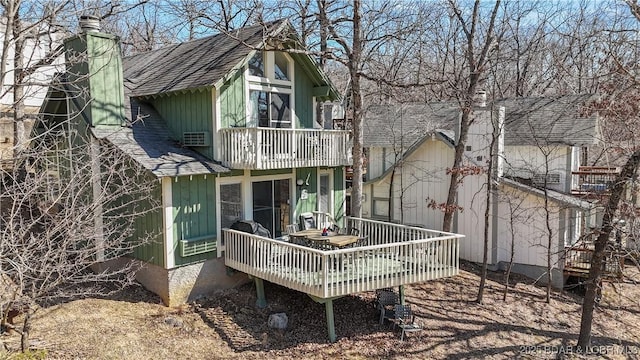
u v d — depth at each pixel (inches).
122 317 379.9
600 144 604.1
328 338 384.5
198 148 467.8
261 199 493.7
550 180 648.4
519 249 575.5
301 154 471.8
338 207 571.2
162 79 504.7
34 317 354.6
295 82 528.1
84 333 342.6
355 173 518.6
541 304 500.7
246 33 508.1
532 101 730.2
